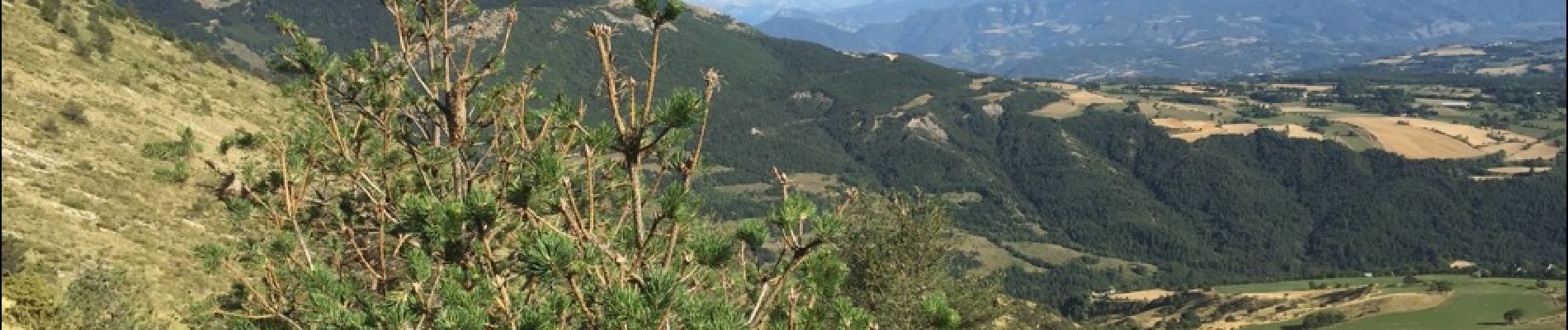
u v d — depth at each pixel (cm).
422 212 434
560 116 589
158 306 1998
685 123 395
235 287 718
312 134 731
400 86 748
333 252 707
